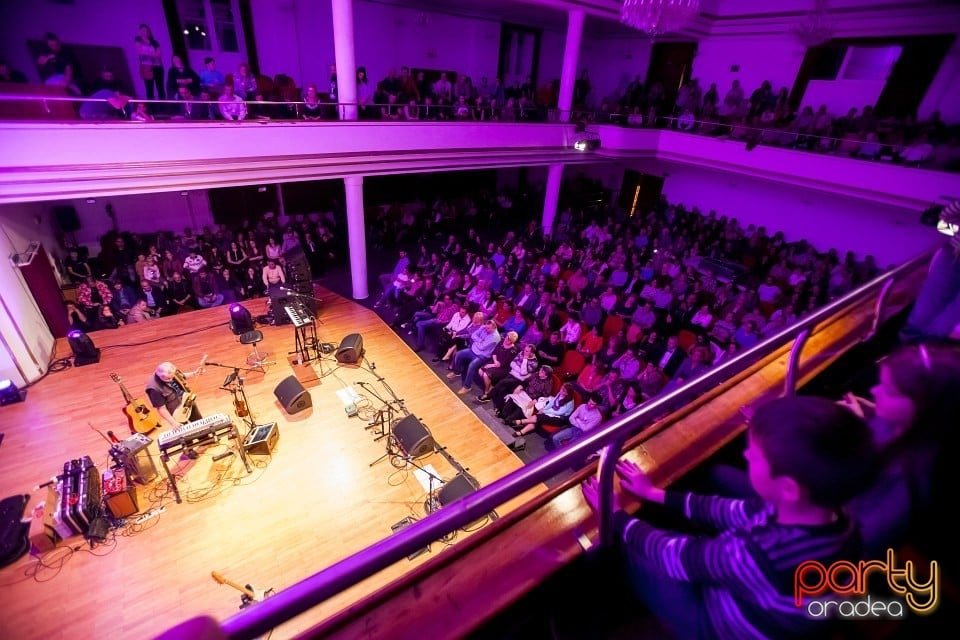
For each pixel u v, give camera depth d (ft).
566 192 62.54
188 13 38.32
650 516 4.84
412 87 38.86
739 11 45.21
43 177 24.07
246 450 23.89
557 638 4.26
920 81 35.94
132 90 38.22
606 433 3.49
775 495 3.04
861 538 3.23
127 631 16.85
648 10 18.31
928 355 3.74
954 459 3.74
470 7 48.11
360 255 38.78
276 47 42.37
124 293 35.50
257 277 40.34
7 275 27.91
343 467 23.90
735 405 6.01
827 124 37.99
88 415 26.16
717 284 36.68
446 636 3.68
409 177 56.03
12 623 17.02
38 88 25.02
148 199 43.09
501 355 29.76
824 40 38.65
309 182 50.11
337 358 31.63
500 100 46.68
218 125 28.30
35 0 33.60
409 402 28.66
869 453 2.77
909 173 32.60
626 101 49.62
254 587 18.47
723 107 45.98
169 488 22.21
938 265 7.39
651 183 57.21
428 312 36.01
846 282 35.99
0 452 23.65
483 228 56.49
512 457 25.23
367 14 44.88
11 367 27.12
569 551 4.26
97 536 19.58
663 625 4.42
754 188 47.11
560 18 50.29
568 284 38.09
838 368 7.52
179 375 23.58
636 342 29.86
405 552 2.69
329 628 3.67
